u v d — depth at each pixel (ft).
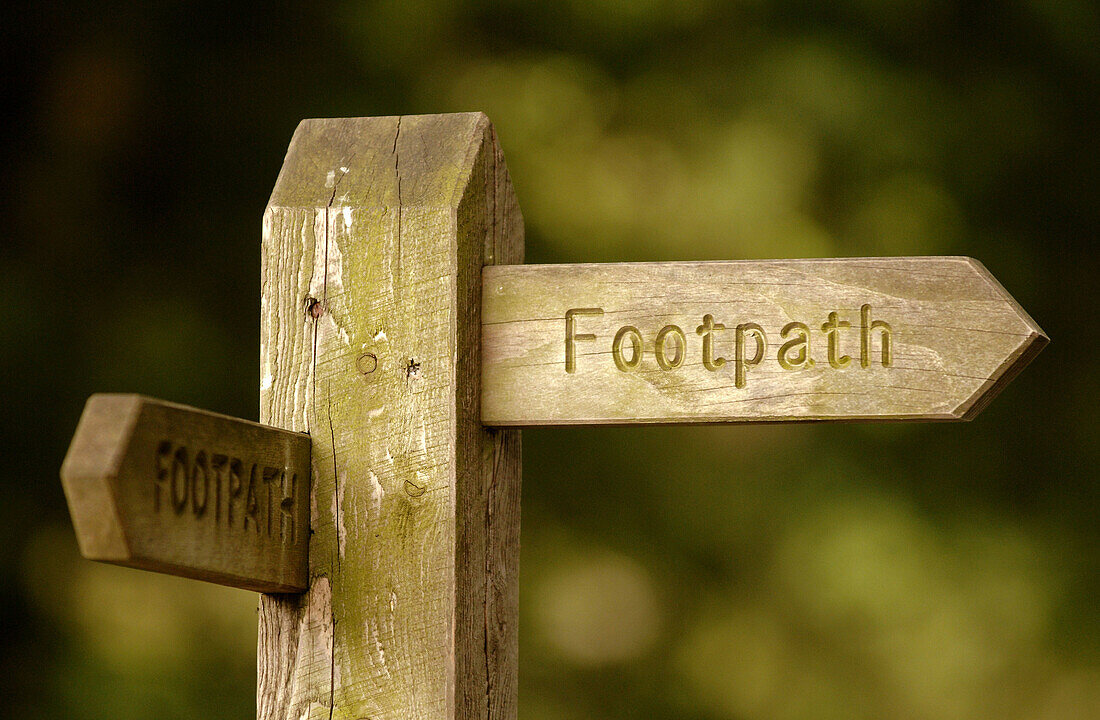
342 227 10.94
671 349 10.91
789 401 10.84
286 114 24.90
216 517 10.51
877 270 10.85
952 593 24.85
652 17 25.73
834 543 24.90
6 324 24.27
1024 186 26.21
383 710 10.80
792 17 26.00
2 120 25.36
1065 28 26.45
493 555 11.07
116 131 25.29
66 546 24.30
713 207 25.08
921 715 24.71
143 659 23.38
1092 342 26.68
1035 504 26.22
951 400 10.79
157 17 25.45
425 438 10.84
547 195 25.08
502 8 25.40
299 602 10.88
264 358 10.96
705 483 25.81
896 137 25.41
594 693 25.26
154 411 10.28
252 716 23.27
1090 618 25.30
